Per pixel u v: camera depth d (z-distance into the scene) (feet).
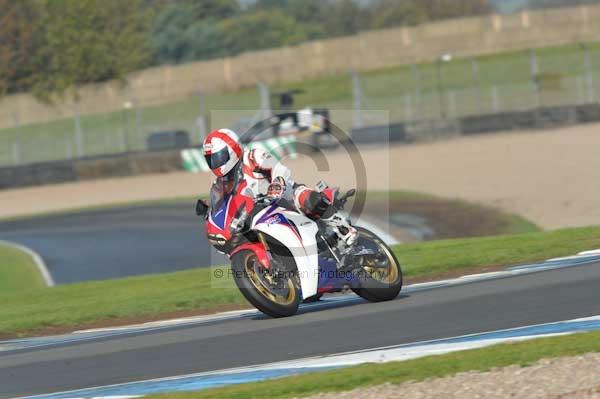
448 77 629.10
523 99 477.77
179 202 305.73
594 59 629.51
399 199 253.44
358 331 79.87
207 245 231.91
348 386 60.13
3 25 527.81
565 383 56.34
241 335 85.05
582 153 293.84
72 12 546.67
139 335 95.20
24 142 503.20
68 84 537.24
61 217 304.71
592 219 206.39
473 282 103.76
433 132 374.43
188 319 104.99
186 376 69.97
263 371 68.08
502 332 72.64
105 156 391.45
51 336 106.73
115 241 252.21
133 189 349.00
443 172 290.35
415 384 59.06
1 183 391.04
